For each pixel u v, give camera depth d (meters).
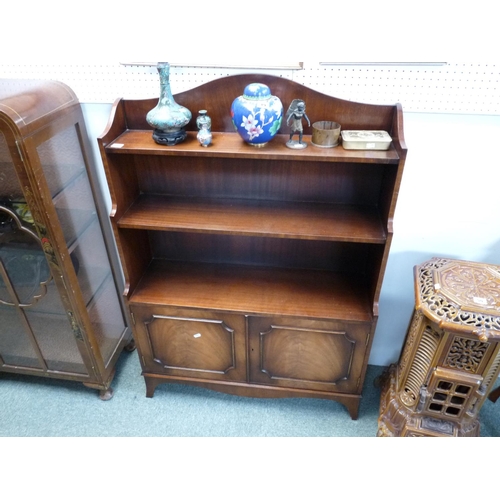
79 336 1.52
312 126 1.20
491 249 1.48
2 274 1.39
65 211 1.35
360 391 1.53
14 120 1.05
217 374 1.60
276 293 1.47
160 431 1.59
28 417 1.64
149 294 1.47
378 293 1.31
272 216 1.33
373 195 1.38
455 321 1.15
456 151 1.29
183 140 1.21
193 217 1.33
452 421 1.37
